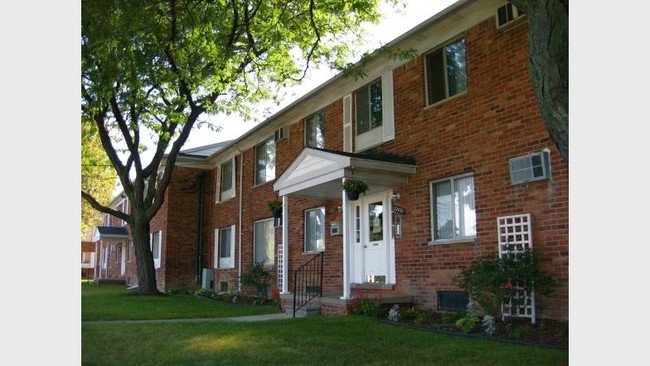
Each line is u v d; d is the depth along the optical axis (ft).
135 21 30.63
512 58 29.78
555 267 26.30
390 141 38.29
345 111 43.73
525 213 28.02
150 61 36.58
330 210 44.93
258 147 61.21
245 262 60.18
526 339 23.13
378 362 19.04
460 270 31.37
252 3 38.91
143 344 22.95
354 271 40.75
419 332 25.91
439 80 35.01
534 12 15.57
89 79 35.14
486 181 30.53
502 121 29.94
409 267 35.24
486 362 18.66
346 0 38.29
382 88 39.70
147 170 58.29
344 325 28.37
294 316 35.76
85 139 57.00
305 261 47.93
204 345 22.62
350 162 33.47
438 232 33.94
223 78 43.01
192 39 37.11
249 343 22.98
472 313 28.40
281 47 43.32
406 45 36.99
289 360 19.49
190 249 71.46
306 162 39.04
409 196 35.86
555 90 14.88
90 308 40.57
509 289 25.86
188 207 72.13
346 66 37.52
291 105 49.85
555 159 26.94
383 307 33.14
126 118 54.29
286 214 42.75
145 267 57.67
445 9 32.58
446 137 33.58
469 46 32.58
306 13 39.81
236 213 64.03
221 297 54.29
